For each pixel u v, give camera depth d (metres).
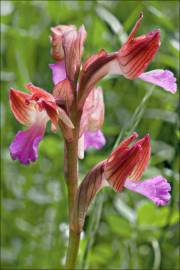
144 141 0.27
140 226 0.36
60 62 0.29
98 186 0.27
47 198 0.40
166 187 0.27
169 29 0.39
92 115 0.29
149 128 0.40
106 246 0.38
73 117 0.27
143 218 0.36
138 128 0.40
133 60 0.27
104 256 0.38
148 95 0.33
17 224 0.40
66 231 0.37
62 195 0.39
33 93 0.27
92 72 0.27
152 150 0.39
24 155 0.26
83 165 0.40
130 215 0.36
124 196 0.40
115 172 0.27
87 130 0.29
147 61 0.27
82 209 0.27
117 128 0.40
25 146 0.26
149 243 0.38
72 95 0.27
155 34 0.27
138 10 0.39
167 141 0.40
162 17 0.39
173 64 0.39
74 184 0.28
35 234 0.39
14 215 0.40
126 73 0.27
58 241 0.37
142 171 0.27
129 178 0.28
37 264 0.38
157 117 0.39
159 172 0.37
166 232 0.36
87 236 0.33
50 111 0.26
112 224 0.37
